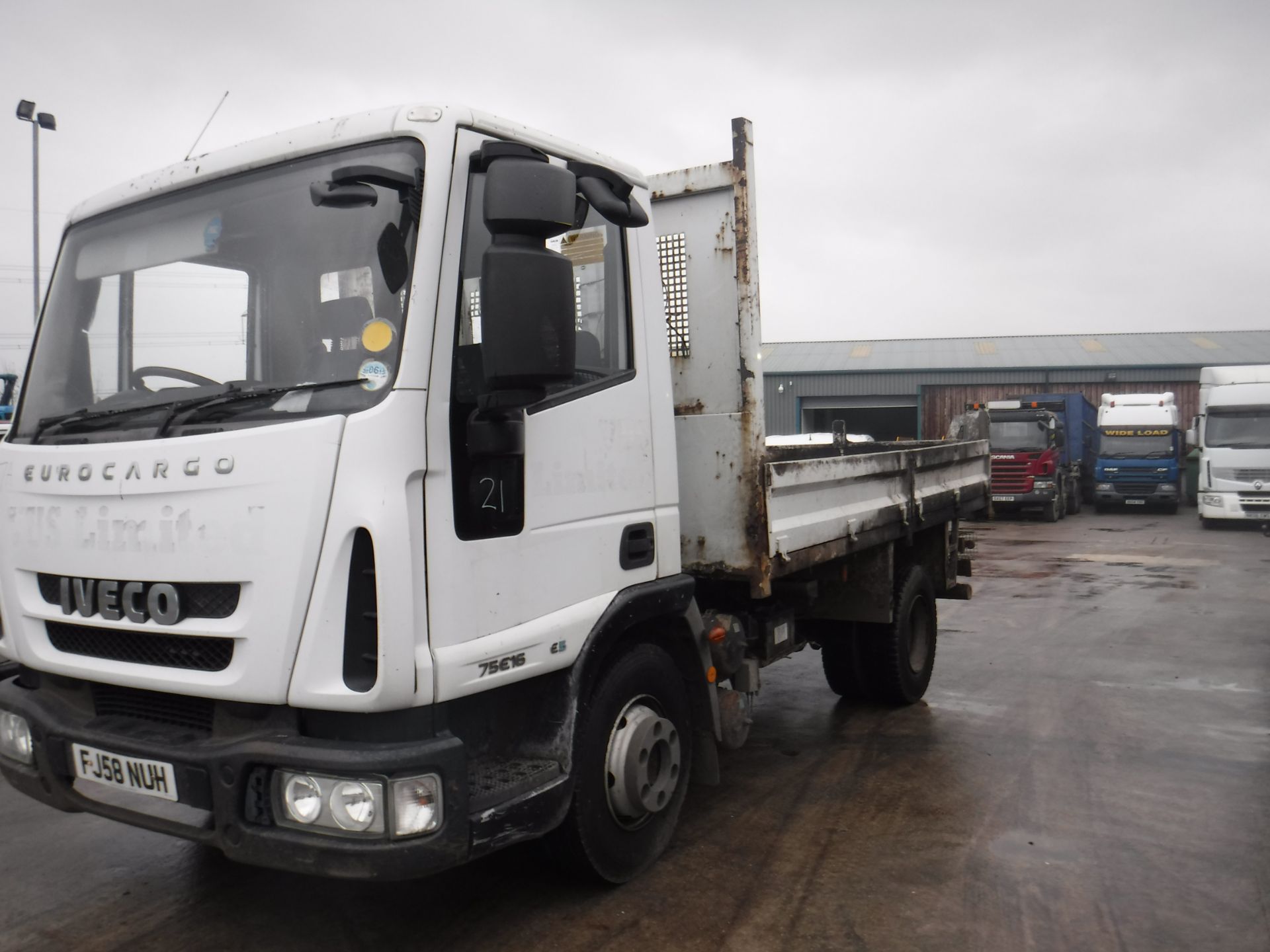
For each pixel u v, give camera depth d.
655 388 3.77
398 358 2.71
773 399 34.16
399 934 3.37
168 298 3.20
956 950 3.26
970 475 7.52
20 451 3.26
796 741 5.66
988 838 4.20
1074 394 26.12
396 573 2.61
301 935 3.37
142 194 3.37
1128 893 3.68
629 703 3.61
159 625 2.84
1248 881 3.77
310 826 2.65
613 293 3.61
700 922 3.44
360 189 2.80
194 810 2.92
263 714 2.76
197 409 2.92
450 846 2.69
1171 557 15.18
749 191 4.04
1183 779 4.95
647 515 3.68
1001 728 5.89
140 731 2.96
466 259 2.92
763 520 4.00
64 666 3.12
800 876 3.82
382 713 2.68
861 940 3.32
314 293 2.90
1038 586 12.02
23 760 3.30
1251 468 19.80
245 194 3.13
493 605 2.93
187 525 2.79
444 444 2.78
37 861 4.02
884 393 33.28
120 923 3.47
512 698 3.18
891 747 5.52
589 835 3.43
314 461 2.63
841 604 5.91
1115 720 6.05
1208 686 6.95
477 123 2.98
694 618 3.90
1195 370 30.92
